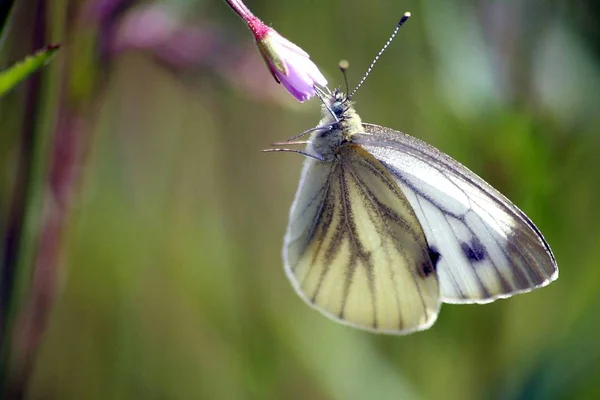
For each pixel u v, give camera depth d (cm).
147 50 34
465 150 35
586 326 35
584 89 35
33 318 34
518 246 35
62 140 34
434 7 35
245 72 35
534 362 35
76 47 34
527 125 35
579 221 35
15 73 32
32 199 34
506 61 35
